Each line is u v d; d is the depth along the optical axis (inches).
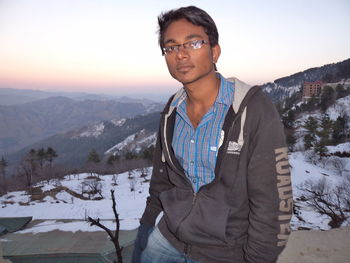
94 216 1844.2
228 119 51.4
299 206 1307.8
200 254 57.8
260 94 50.4
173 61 54.0
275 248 48.5
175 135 59.2
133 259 71.6
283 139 48.3
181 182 59.9
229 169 51.6
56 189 2456.9
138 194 2498.8
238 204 53.4
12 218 737.0
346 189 1430.9
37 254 538.0
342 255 122.6
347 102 5738.2
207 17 52.0
